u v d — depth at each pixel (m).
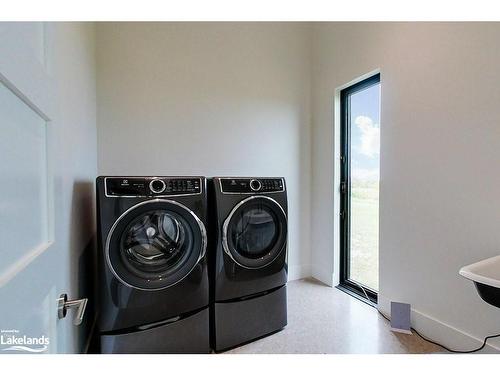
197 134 2.36
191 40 2.32
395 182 1.91
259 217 1.81
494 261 1.21
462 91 1.51
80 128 1.53
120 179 1.35
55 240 0.74
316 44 2.74
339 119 2.55
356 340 1.71
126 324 1.35
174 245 1.56
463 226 1.51
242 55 2.51
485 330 1.43
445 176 1.60
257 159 2.60
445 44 1.59
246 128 2.54
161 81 2.23
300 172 2.78
